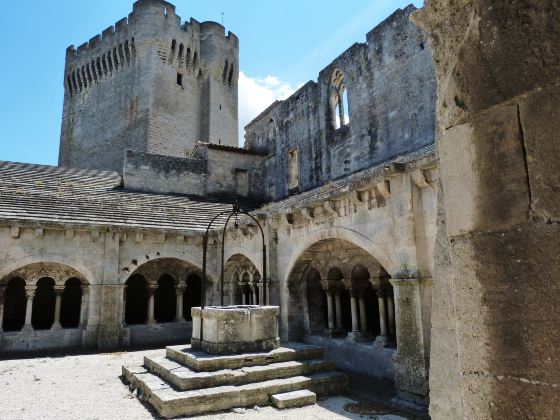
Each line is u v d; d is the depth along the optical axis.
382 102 19.16
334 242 12.77
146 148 37.19
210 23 44.59
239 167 27.53
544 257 1.70
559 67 1.73
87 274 16.48
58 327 16.12
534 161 1.77
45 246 15.96
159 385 8.59
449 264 2.87
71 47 47.19
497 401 1.81
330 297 13.41
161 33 39.94
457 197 2.10
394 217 9.15
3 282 15.40
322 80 23.38
